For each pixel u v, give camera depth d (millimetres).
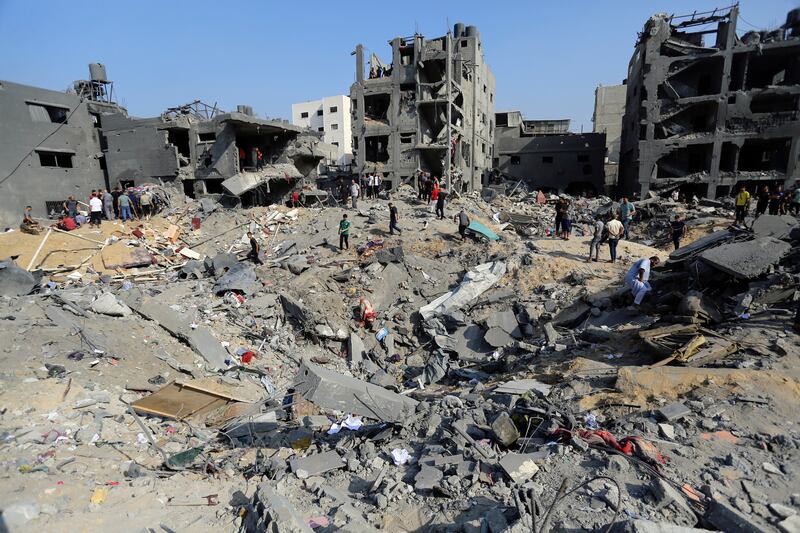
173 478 6395
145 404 8172
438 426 7754
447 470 5996
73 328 10789
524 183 45938
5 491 5168
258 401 9422
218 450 7645
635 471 5332
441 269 18859
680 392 7113
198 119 31078
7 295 12617
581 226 25547
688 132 33062
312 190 33125
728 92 31219
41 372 8703
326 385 7715
